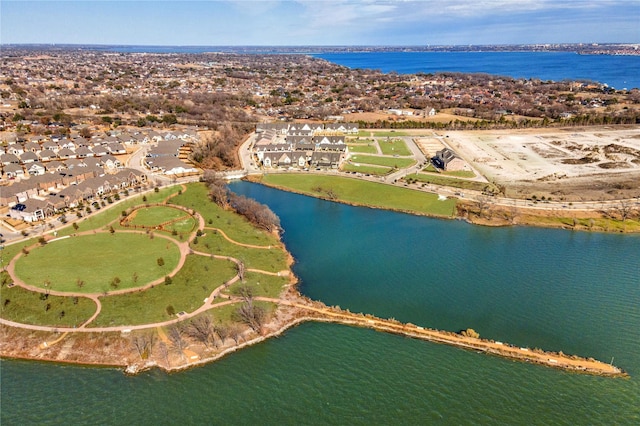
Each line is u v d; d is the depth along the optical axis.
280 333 78.31
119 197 138.25
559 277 97.06
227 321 79.44
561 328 80.25
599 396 64.69
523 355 72.75
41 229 114.50
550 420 60.56
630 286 93.25
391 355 73.12
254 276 94.25
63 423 59.81
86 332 75.69
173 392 65.38
